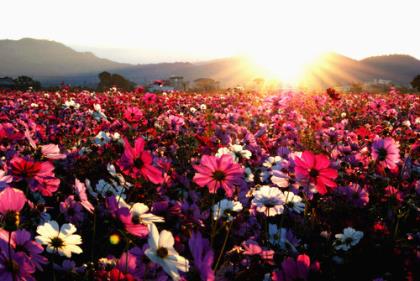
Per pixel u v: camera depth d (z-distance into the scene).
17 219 1.37
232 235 2.62
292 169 3.08
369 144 4.62
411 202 3.29
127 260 1.62
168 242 1.49
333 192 3.41
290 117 8.43
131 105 9.26
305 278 1.72
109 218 1.71
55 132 5.21
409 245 2.60
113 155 3.86
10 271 1.35
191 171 3.80
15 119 6.34
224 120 7.91
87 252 2.53
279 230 2.59
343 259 2.47
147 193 2.92
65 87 17.33
